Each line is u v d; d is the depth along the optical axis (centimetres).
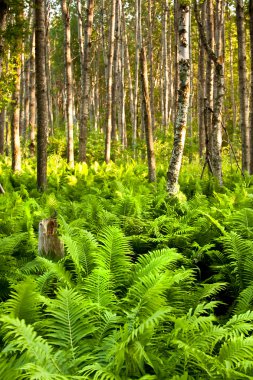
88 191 1185
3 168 1817
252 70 1501
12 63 1395
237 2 1489
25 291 382
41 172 1220
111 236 541
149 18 3097
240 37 1494
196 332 366
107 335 369
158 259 473
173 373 316
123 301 435
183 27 968
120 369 306
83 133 1873
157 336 368
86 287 448
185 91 975
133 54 4672
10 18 1761
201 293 462
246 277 548
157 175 1683
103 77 5141
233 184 1305
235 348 319
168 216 828
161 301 368
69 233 623
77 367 323
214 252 624
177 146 984
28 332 314
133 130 2934
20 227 726
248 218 714
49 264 478
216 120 1246
